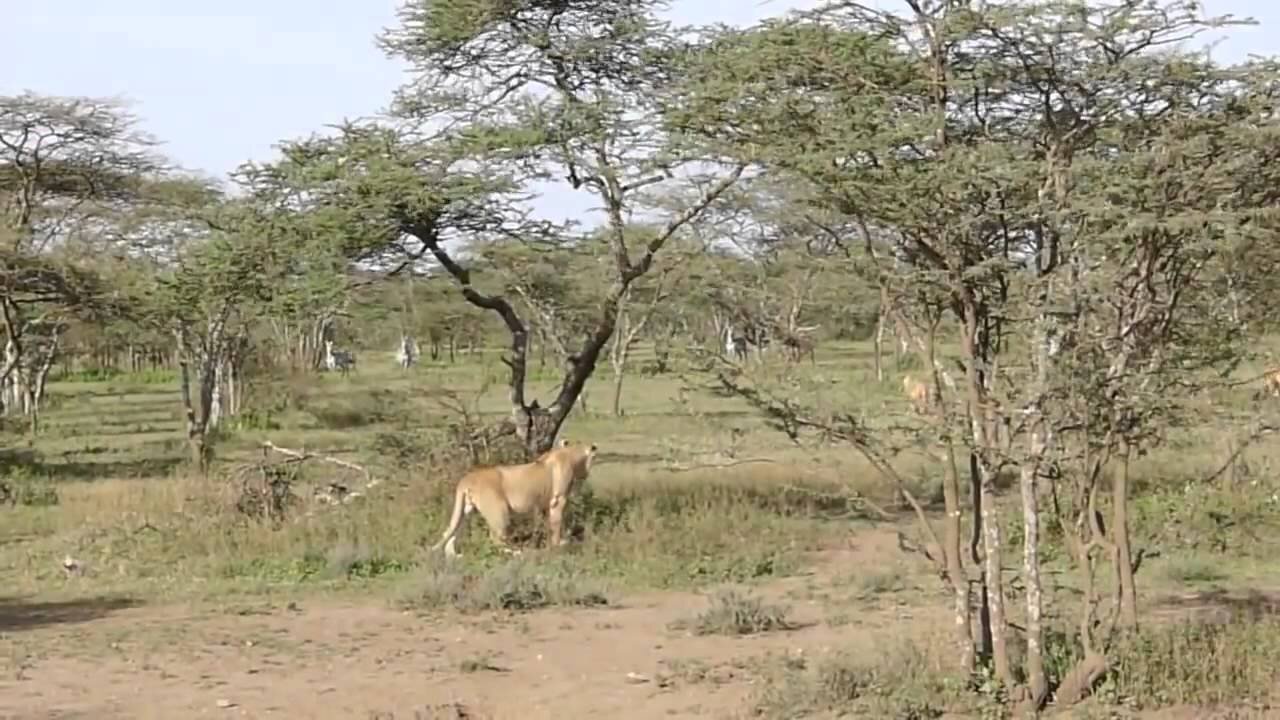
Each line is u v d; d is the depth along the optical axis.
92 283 30.08
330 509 18.34
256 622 13.03
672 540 16.58
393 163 18.66
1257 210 8.38
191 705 9.85
